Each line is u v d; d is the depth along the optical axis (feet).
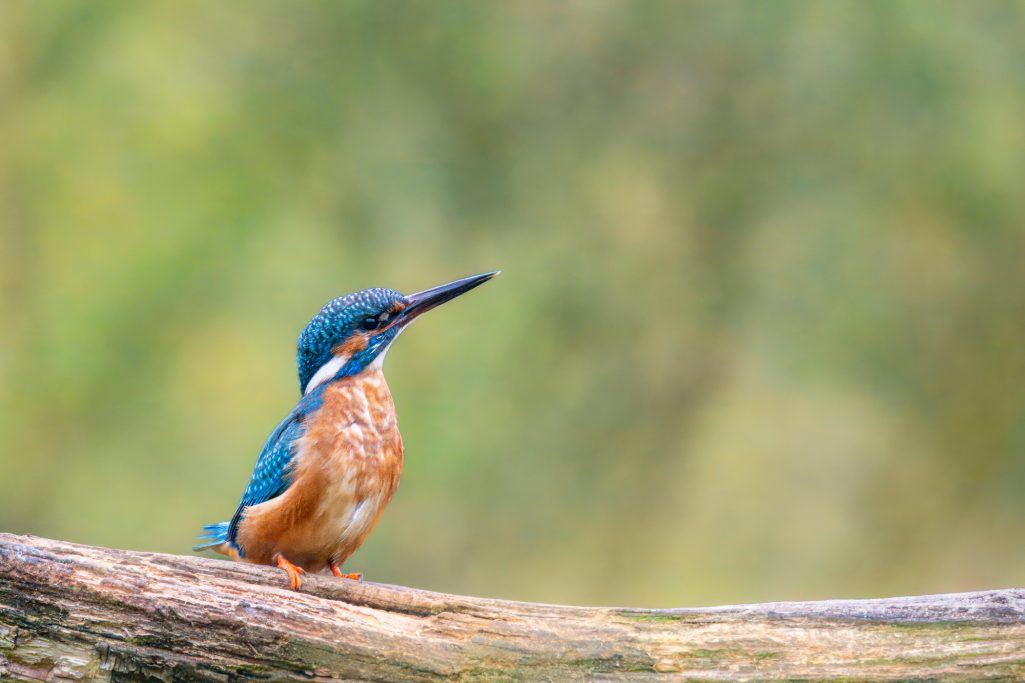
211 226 48.91
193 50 51.90
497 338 51.21
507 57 54.90
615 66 56.49
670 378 55.26
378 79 54.24
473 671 20.62
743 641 20.59
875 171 54.60
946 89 52.95
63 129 50.34
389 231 52.13
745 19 54.95
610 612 21.08
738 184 55.62
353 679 20.48
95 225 49.67
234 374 48.06
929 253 54.44
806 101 55.11
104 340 48.03
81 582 19.77
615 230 55.67
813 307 54.65
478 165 55.06
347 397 23.82
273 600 20.39
